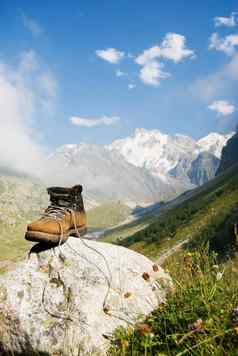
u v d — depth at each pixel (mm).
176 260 953
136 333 666
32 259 876
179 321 643
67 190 916
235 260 833
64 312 737
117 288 811
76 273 825
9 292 789
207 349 539
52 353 680
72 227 924
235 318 576
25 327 727
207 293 687
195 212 23500
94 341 674
